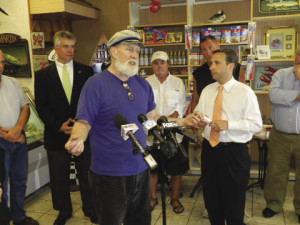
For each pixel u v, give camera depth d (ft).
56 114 9.20
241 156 7.38
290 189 11.96
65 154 9.43
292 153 9.53
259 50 13.03
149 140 10.32
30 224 9.62
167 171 10.30
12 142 8.78
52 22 14.24
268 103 14.20
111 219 5.55
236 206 7.57
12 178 9.26
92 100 5.29
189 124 6.95
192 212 10.39
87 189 9.77
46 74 9.14
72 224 9.80
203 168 7.98
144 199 5.98
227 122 7.17
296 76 8.71
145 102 5.92
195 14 14.46
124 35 5.29
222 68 7.32
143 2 14.26
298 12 12.98
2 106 8.68
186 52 14.53
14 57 13.26
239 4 13.87
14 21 13.03
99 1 16.01
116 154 5.41
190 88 13.64
